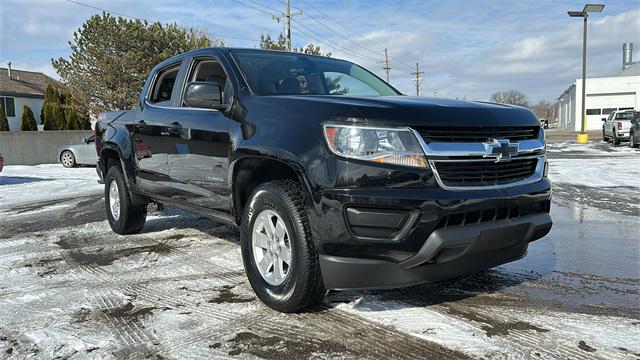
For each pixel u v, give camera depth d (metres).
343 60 5.10
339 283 3.03
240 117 3.76
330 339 2.98
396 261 2.95
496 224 3.15
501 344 2.88
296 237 3.19
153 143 4.99
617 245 5.23
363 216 2.92
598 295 3.70
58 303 3.69
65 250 5.31
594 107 54.88
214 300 3.69
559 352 2.77
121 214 5.85
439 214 2.92
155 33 25.83
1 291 3.98
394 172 2.93
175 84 4.89
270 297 3.42
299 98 3.45
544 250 5.04
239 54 4.35
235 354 2.83
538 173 3.54
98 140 6.23
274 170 3.56
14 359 2.80
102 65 24.77
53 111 29.27
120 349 2.91
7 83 35.09
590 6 27.56
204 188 4.24
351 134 2.99
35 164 22.73
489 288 3.85
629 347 2.83
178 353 2.85
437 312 3.37
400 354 2.78
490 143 3.17
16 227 6.71
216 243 5.49
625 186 9.87
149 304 3.63
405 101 3.23
